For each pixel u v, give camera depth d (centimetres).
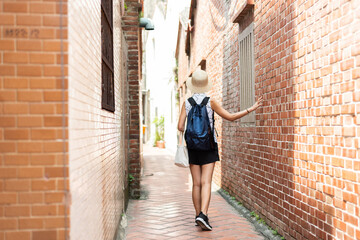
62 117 185
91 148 266
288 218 427
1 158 183
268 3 498
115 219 448
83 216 227
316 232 352
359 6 274
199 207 528
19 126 183
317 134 350
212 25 978
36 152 184
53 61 185
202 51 1171
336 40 310
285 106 434
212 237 479
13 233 183
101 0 339
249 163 595
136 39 778
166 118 2428
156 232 505
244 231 505
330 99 322
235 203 660
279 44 454
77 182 207
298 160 396
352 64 285
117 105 504
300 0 388
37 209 184
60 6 185
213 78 966
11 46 183
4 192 183
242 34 645
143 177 1092
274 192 474
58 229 185
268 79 498
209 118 509
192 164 523
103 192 336
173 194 802
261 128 530
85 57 244
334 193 316
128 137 761
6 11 183
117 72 513
